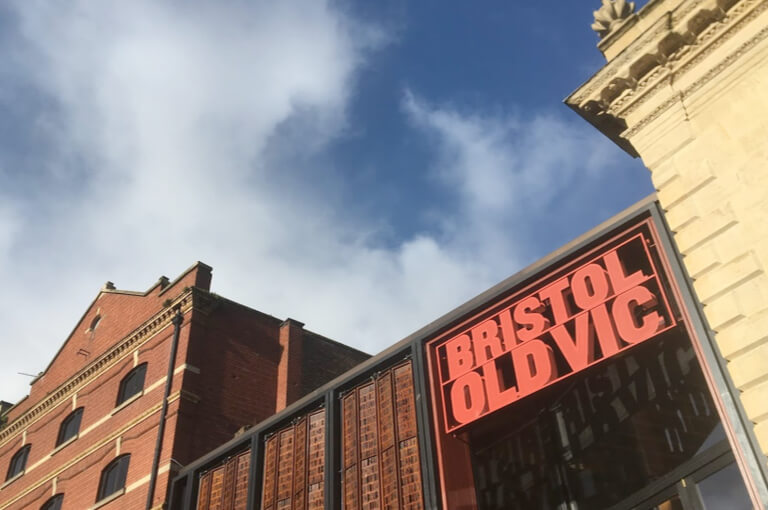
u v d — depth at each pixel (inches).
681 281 403.2
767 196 383.2
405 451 512.7
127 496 772.6
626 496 439.5
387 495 508.1
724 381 362.6
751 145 404.5
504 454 525.7
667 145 443.5
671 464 418.9
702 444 404.2
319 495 556.4
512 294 502.9
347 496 536.7
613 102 483.2
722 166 411.2
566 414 502.6
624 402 464.4
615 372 478.0
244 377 883.4
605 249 460.4
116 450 842.2
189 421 792.3
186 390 807.1
